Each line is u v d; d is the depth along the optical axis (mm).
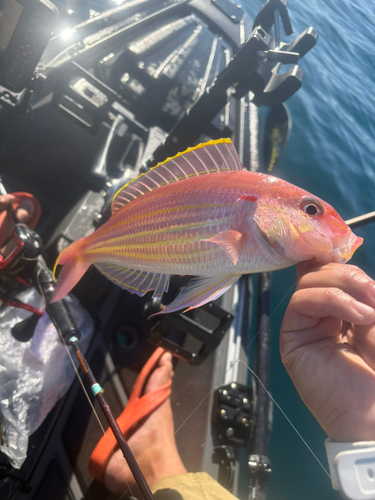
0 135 1002
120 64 1368
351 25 2602
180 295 334
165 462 661
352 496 273
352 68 2225
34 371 693
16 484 598
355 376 304
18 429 633
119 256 393
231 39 1794
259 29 699
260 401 698
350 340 326
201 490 583
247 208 327
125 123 1245
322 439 597
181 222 350
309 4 2471
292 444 651
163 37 1580
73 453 669
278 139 1234
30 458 639
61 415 694
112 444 661
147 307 854
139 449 666
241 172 342
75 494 633
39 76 923
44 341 735
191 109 798
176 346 775
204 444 703
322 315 306
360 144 1718
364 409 293
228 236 317
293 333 332
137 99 1323
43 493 620
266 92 744
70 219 937
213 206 338
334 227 316
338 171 1488
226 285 333
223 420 713
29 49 850
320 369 316
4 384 656
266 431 668
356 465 278
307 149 1496
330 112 1763
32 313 759
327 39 2262
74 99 1121
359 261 1164
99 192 1017
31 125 1088
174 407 755
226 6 1936
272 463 642
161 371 764
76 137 1148
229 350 868
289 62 710
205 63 1585
